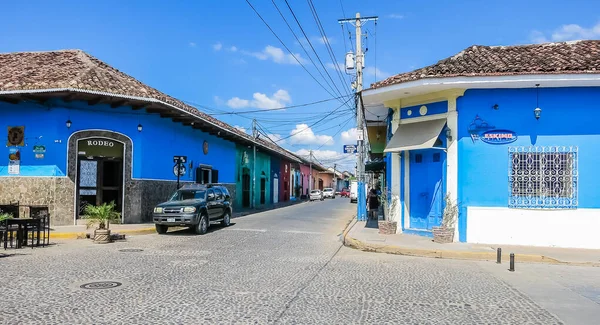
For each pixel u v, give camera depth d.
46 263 10.08
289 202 46.34
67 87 15.79
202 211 16.83
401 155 15.81
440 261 11.45
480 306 7.06
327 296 7.52
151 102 17.78
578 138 13.22
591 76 12.38
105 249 12.49
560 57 14.22
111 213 14.68
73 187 17.53
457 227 13.66
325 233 17.91
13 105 17.64
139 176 19.03
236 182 32.12
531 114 13.41
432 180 14.70
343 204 43.84
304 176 61.94
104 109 18.33
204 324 5.87
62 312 6.28
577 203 13.12
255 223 21.22
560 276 9.66
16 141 17.50
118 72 21.44
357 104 22.38
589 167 13.15
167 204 16.58
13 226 14.09
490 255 11.76
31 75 17.61
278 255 11.93
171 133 21.83
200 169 25.22
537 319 6.41
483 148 13.59
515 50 15.91
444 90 13.98
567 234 13.09
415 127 14.88
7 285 7.85
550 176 13.27
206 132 26.08
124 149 18.73
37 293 7.30
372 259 11.63
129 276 8.76
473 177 13.62
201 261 10.69
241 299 7.16
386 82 14.91
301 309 6.68
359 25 23.05
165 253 11.86
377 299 7.40
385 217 17.52
